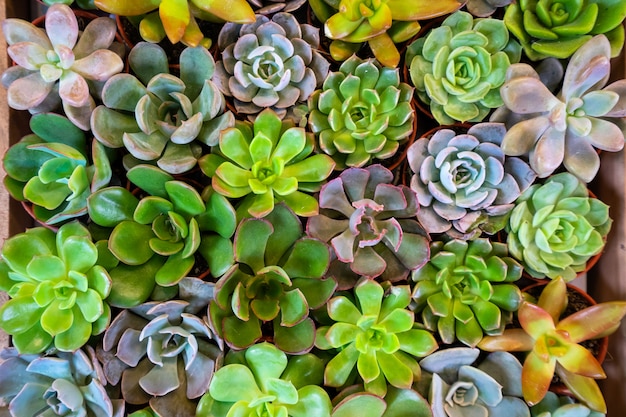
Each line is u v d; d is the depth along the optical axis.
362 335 0.41
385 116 0.42
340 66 0.45
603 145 0.42
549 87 0.44
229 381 0.39
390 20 0.42
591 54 0.41
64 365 0.39
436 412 0.41
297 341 0.40
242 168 0.41
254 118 0.43
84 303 0.39
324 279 0.41
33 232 0.40
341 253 0.40
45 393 0.39
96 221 0.39
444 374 0.43
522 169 0.43
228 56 0.42
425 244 0.42
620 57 0.45
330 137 0.42
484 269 0.43
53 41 0.40
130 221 0.40
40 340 0.39
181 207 0.40
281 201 0.40
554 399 0.43
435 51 0.43
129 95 0.40
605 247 0.46
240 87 0.42
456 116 0.43
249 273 0.42
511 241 0.43
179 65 0.44
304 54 0.43
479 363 0.44
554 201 0.44
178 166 0.39
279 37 0.41
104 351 0.40
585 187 0.44
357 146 0.43
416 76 0.44
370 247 0.41
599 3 0.43
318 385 0.42
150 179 0.39
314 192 0.43
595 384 0.42
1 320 0.38
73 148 0.40
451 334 0.42
